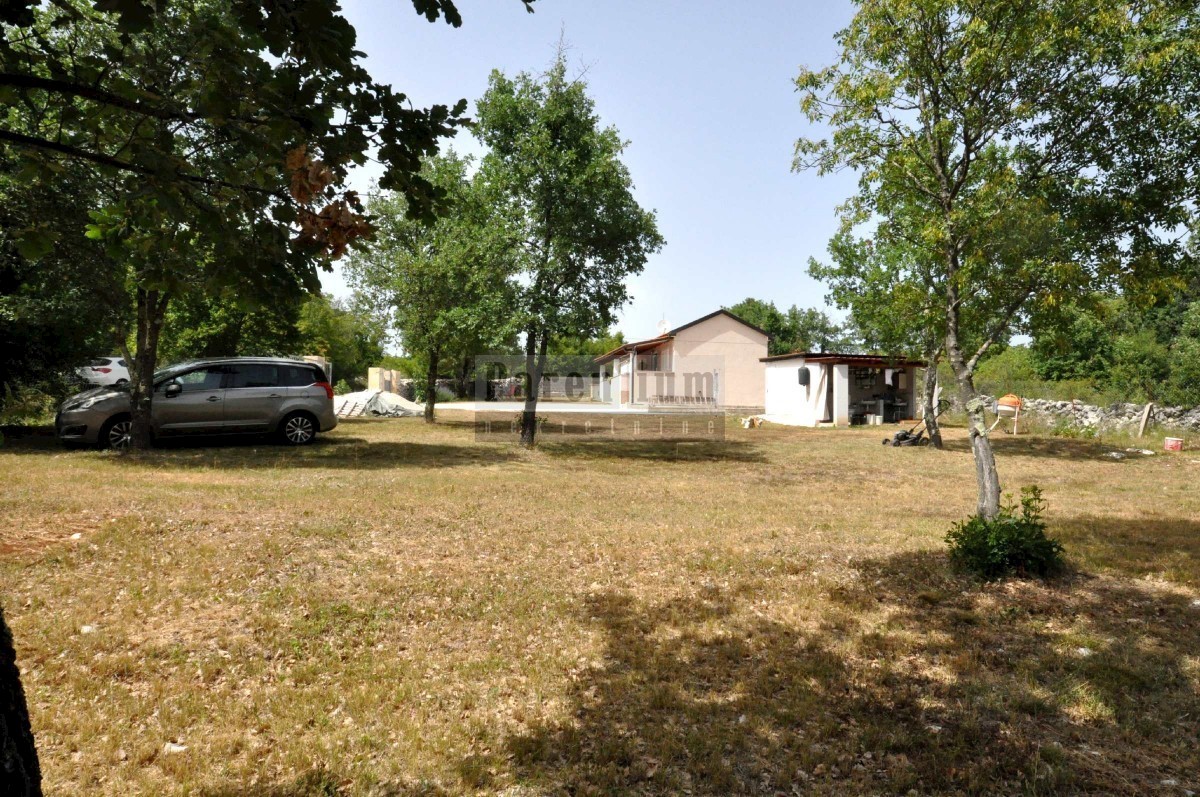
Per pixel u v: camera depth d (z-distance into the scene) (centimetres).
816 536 784
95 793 296
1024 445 1934
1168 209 689
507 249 1614
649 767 325
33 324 1327
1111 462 1578
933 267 1627
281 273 267
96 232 254
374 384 3653
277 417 1434
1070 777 316
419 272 2033
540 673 424
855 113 841
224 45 229
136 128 241
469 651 457
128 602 505
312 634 470
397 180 264
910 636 488
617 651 459
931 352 1833
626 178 1689
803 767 327
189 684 394
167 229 260
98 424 1276
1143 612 534
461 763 325
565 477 1215
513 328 1572
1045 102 732
